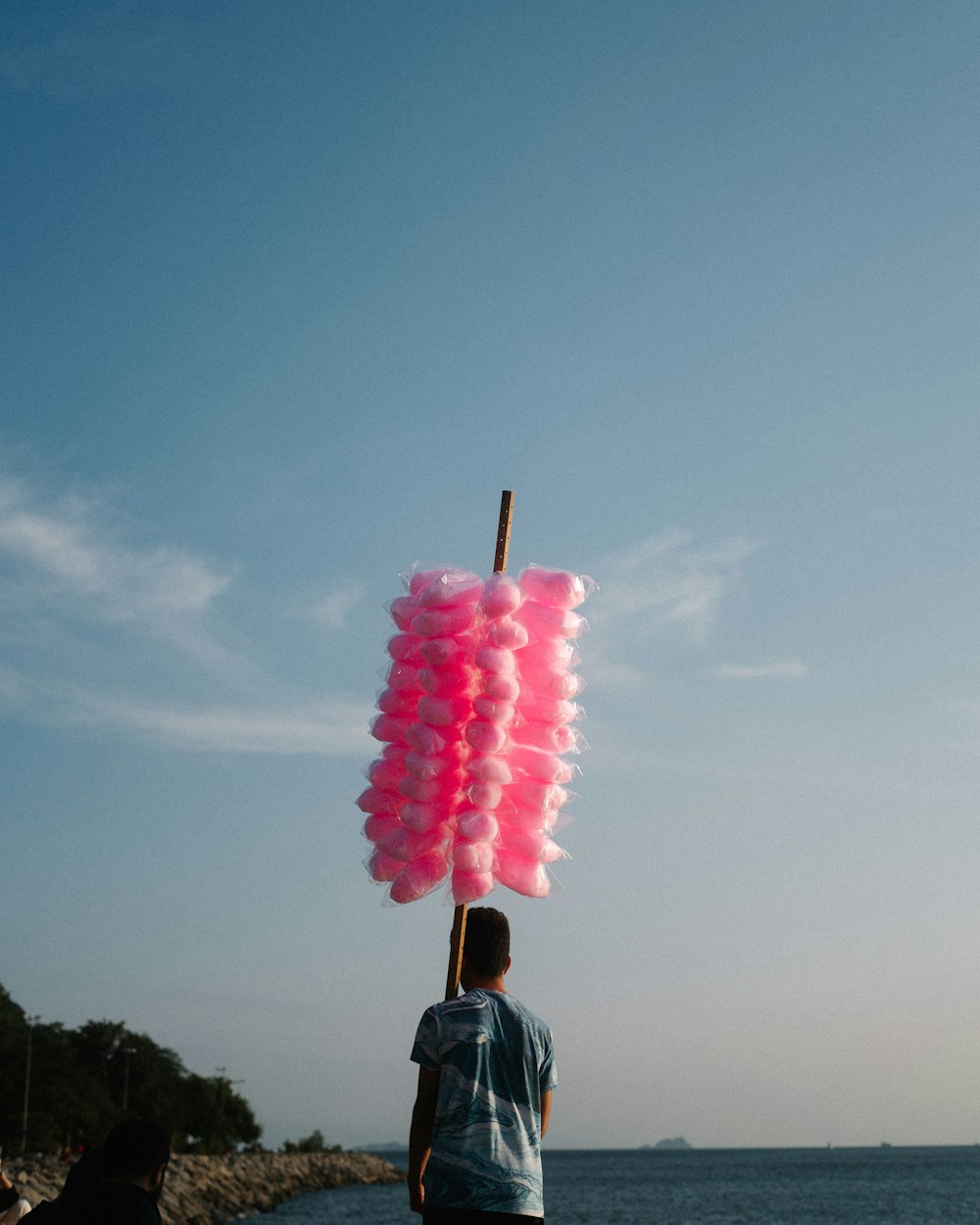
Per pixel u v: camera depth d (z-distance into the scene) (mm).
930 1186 121438
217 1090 130125
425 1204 4336
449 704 5676
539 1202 4363
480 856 5461
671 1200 98875
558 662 5871
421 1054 4500
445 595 5711
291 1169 110000
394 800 5824
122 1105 105875
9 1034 98250
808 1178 151500
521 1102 4438
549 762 5719
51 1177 49625
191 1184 70375
